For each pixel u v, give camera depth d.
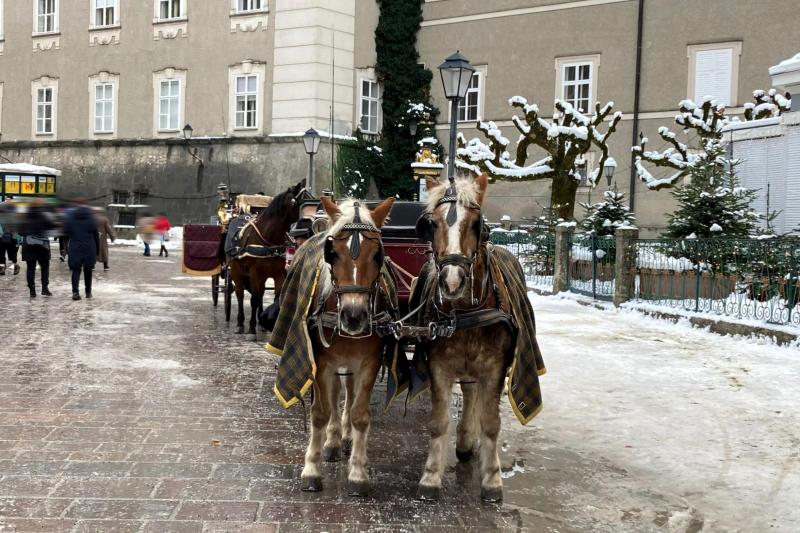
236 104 33.69
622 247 15.91
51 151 38.47
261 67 32.91
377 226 5.55
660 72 29.92
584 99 31.50
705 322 13.29
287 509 5.27
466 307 5.39
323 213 9.97
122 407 7.81
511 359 5.46
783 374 9.84
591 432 7.39
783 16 27.69
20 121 39.84
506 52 32.91
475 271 5.38
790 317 11.88
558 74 31.86
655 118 30.08
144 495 5.43
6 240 21.88
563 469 6.32
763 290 12.57
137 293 18.23
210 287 20.12
